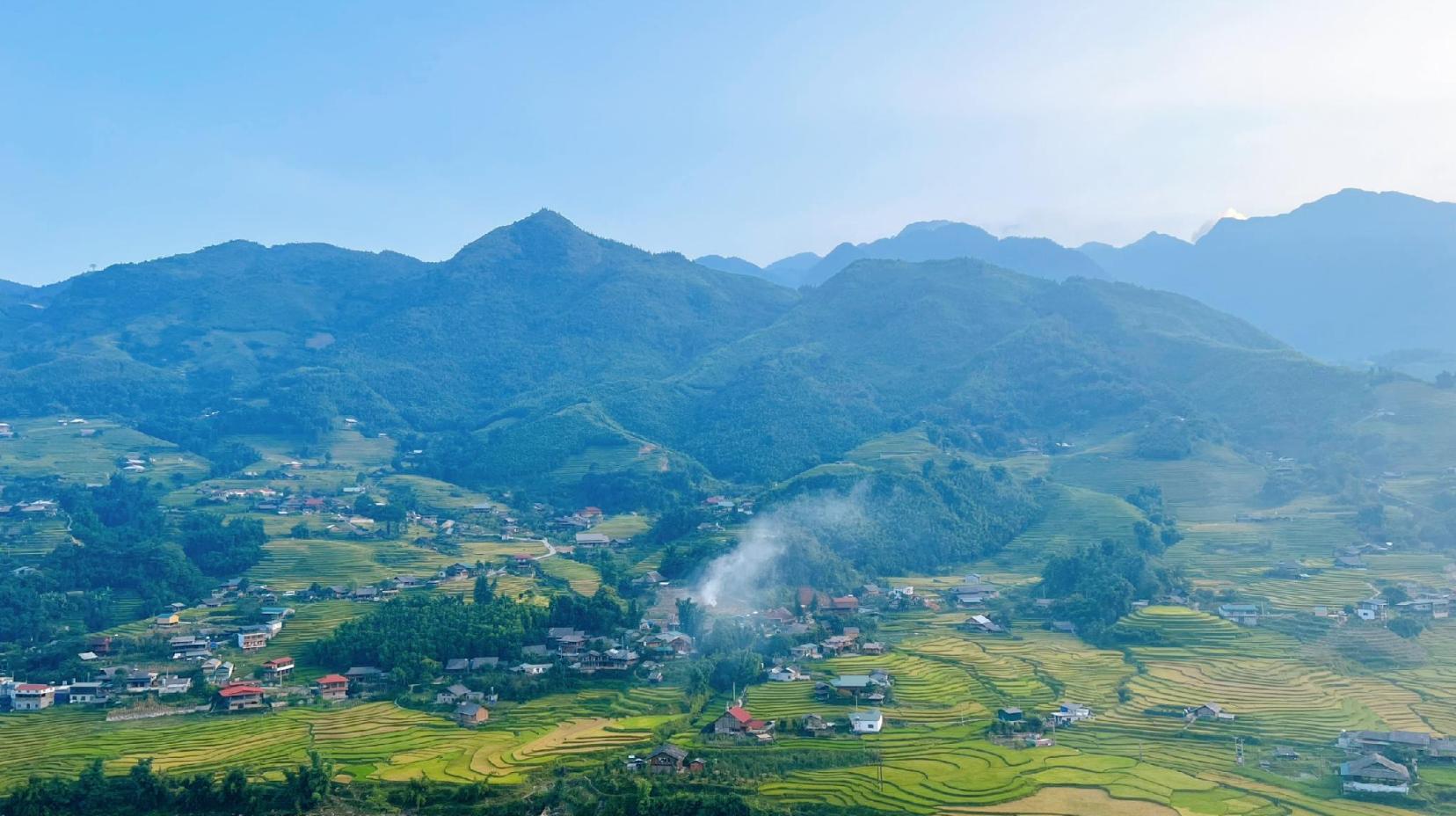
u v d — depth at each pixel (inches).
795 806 6353.3
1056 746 7372.1
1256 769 6914.4
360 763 7214.6
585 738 7667.3
